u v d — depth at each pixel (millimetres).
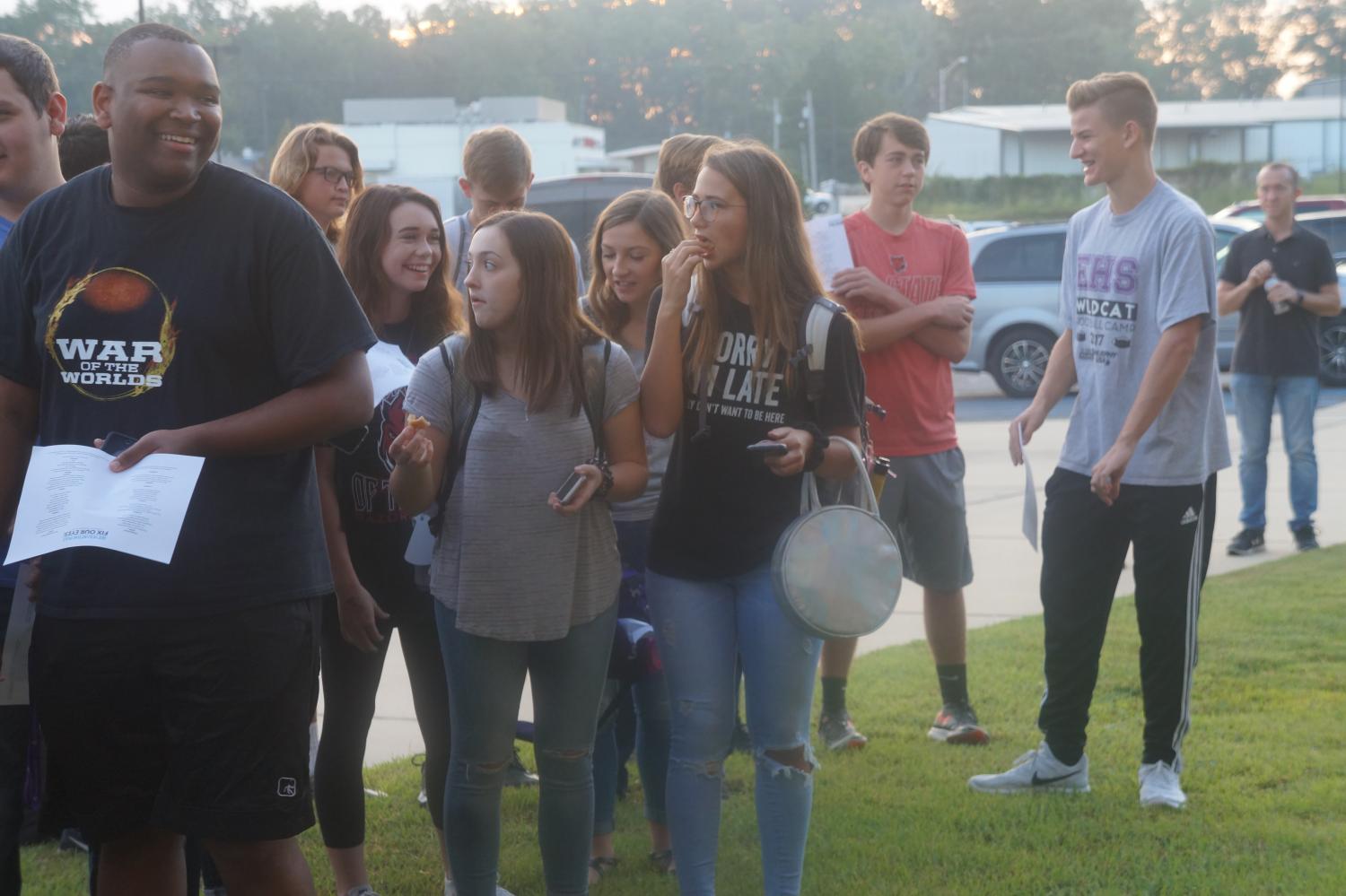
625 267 3934
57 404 2578
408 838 4113
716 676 3271
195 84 2475
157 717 2613
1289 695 5102
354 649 3506
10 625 2717
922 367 4805
